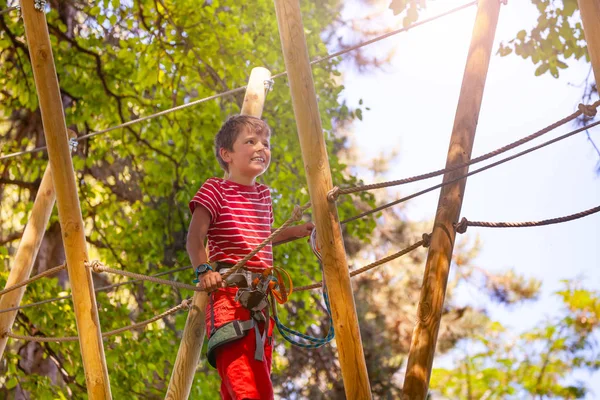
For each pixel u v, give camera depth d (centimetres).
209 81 975
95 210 1005
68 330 926
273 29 965
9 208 1056
